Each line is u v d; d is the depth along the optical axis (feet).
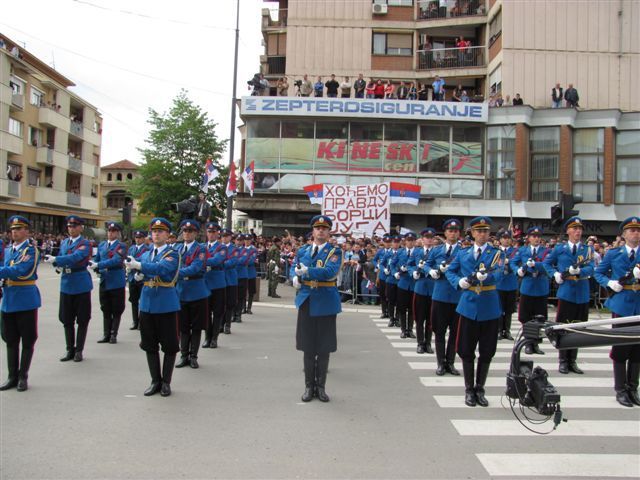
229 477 14.24
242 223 211.00
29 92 129.49
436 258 28.78
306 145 82.58
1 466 14.75
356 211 56.39
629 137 81.71
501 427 18.56
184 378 24.67
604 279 23.13
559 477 14.62
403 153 82.48
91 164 159.74
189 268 26.55
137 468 14.71
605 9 86.02
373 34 94.68
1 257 24.35
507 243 36.96
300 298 21.80
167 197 116.06
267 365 27.40
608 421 19.44
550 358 30.89
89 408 19.88
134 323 37.37
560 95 81.15
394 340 35.70
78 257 27.12
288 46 93.61
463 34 96.53
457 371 26.25
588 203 80.94
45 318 40.93
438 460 15.62
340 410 20.18
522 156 80.23
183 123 118.11
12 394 21.50
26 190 128.67
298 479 14.19
